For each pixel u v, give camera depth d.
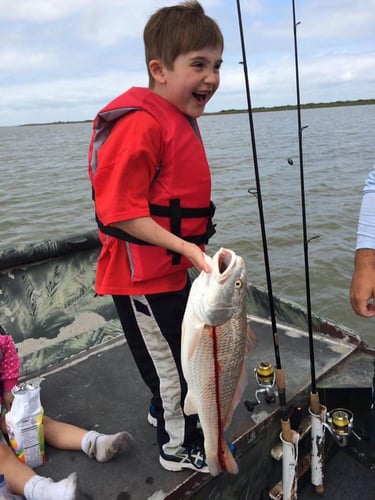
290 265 6.72
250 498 2.33
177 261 1.86
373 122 45.38
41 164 21.58
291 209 9.66
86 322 3.59
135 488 2.00
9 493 2.00
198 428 2.10
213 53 1.78
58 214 10.47
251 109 2.09
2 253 3.54
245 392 2.52
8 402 2.39
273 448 2.38
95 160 1.81
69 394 2.66
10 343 2.47
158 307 1.89
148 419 2.41
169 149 1.77
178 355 1.95
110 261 1.90
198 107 1.86
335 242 7.55
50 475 2.10
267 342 3.05
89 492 2.00
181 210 1.85
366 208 1.89
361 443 2.61
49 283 3.71
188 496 2.02
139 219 1.68
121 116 1.73
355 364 2.81
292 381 2.59
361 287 1.83
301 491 2.46
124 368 2.88
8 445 2.22
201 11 1.80
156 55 1.80
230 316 1.66
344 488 2.46
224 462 1.80
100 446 2.12
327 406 2.67
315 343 3.01
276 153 20.48
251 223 8.73
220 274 1.60
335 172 14.20
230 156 20.19
